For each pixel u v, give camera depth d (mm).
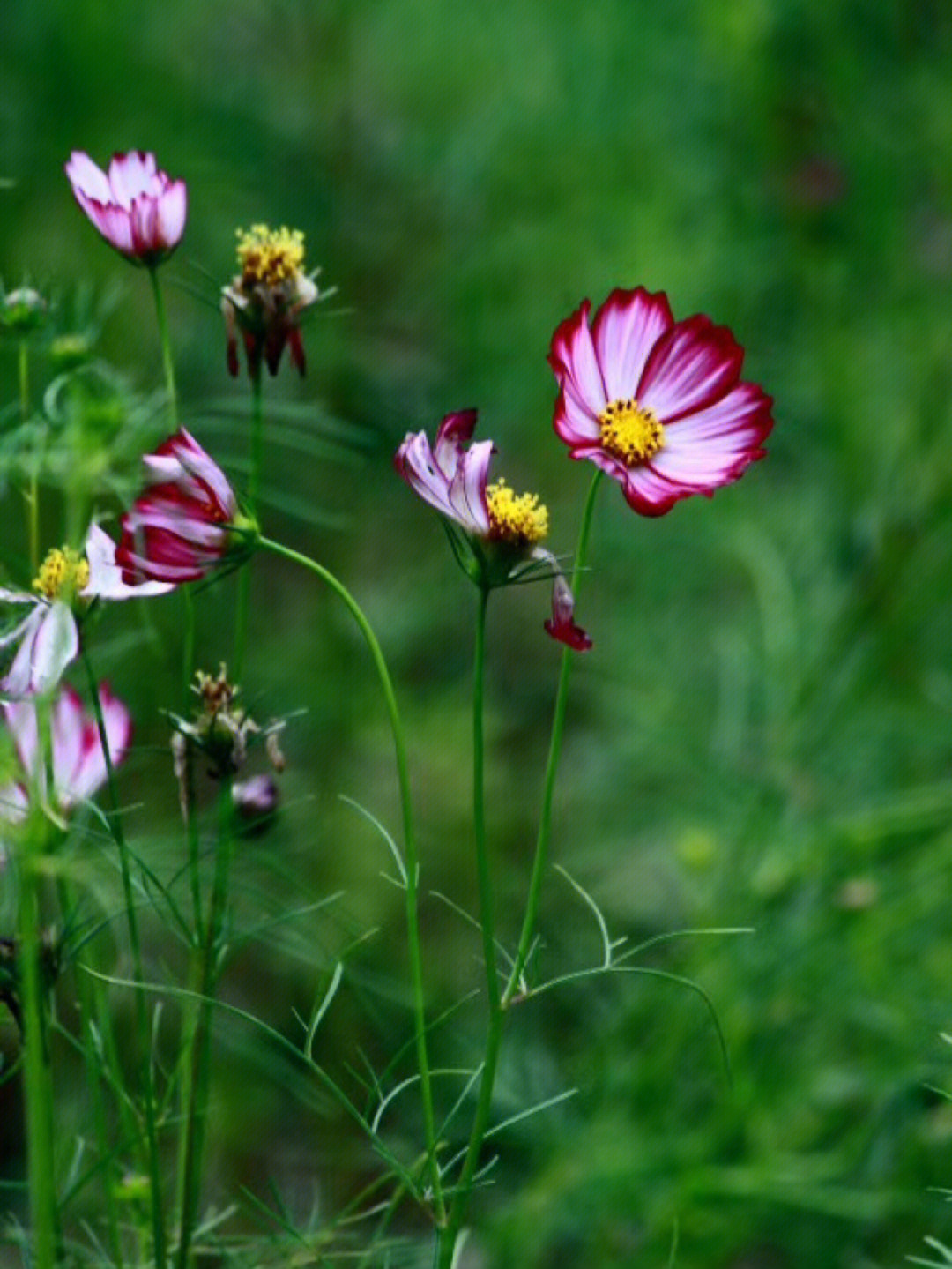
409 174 2902
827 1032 2035
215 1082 1987
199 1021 1495
